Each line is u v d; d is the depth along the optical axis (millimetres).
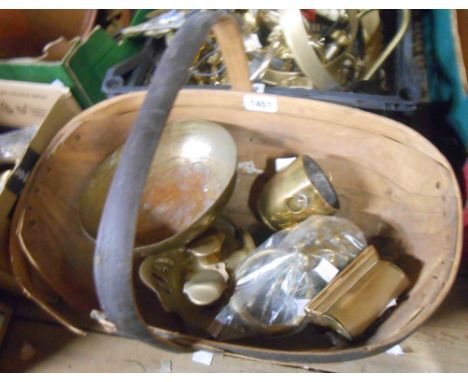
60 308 774
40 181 599
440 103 734
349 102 639
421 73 672
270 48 714
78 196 662
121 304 352
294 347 605
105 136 637
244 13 736
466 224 664
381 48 761
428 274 556
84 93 790
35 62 758
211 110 634
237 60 557
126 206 336
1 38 905
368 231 702
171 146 661
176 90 400
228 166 617
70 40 890
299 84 705
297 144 663
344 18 723
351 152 639
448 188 541
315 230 616
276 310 607
